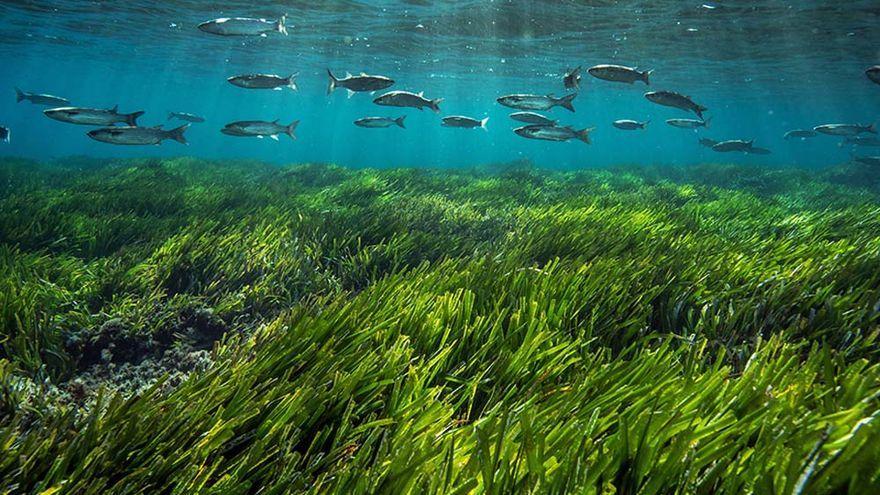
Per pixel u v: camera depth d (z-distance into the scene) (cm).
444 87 5562
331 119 18950
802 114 8112
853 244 598
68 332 417
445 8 2144
